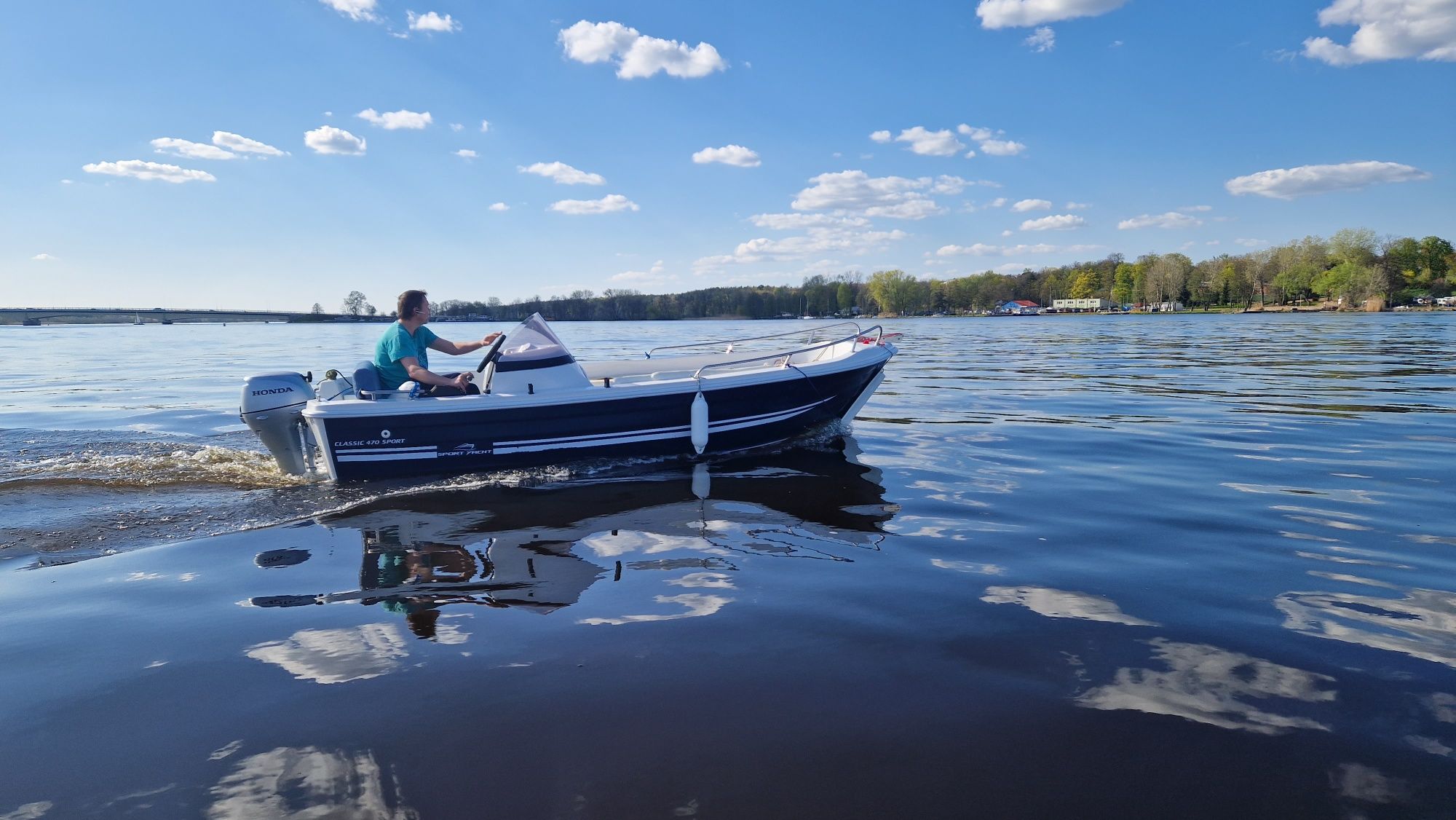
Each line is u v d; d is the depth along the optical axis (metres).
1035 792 1.89
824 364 7.08
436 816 1.80
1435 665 2.57
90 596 3.28
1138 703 2.33
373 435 5.70
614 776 1.95
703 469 6.11
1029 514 4.61
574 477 5.84
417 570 3.59
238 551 3.94
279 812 1.82
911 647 2.73
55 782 1.95
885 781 1.94
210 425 8.64
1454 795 1.87
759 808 1.83
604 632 2.86
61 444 7.28
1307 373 14.09
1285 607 3.09
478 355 17.59
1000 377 14.04
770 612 3.05
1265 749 2.08
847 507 4.83
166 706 2.33
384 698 2.36
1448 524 4.29
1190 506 4.76
